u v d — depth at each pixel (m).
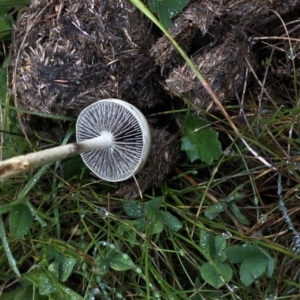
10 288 0.30
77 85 0.27
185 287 0.30
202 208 0.30
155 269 0.29
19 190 0.30
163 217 0.29
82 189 0.30
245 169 0.30
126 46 0.27
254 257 0.27
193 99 0.28
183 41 0.27
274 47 0.28
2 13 0.31
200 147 0.29
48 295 0.28
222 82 0.27
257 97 0.30
